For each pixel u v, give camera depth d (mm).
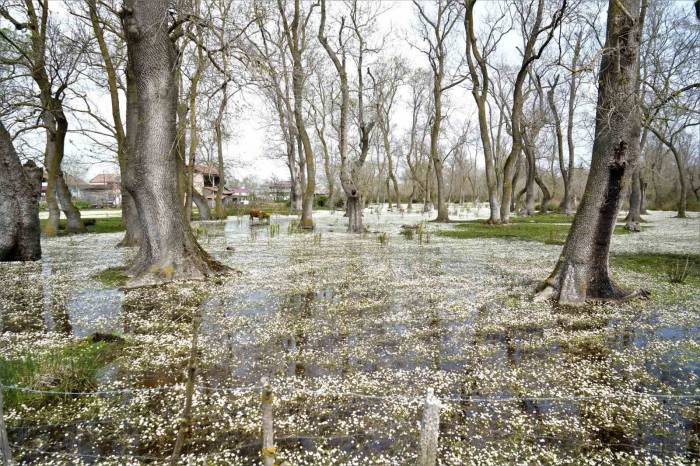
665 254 13633
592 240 7852
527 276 10344
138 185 9547
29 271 10953
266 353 5438
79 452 3439
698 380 4684
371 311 7344
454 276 10344
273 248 15953
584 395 4359
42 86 17219
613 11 7262
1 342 5809
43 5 16453
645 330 6348
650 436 3674
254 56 9500
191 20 9336
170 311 7301
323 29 20781
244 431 3707
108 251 14734
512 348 5645
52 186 20109
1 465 2963
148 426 3787
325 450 3457
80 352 5371
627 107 7000
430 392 2943
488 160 26391
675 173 50375
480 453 3428
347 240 18781
